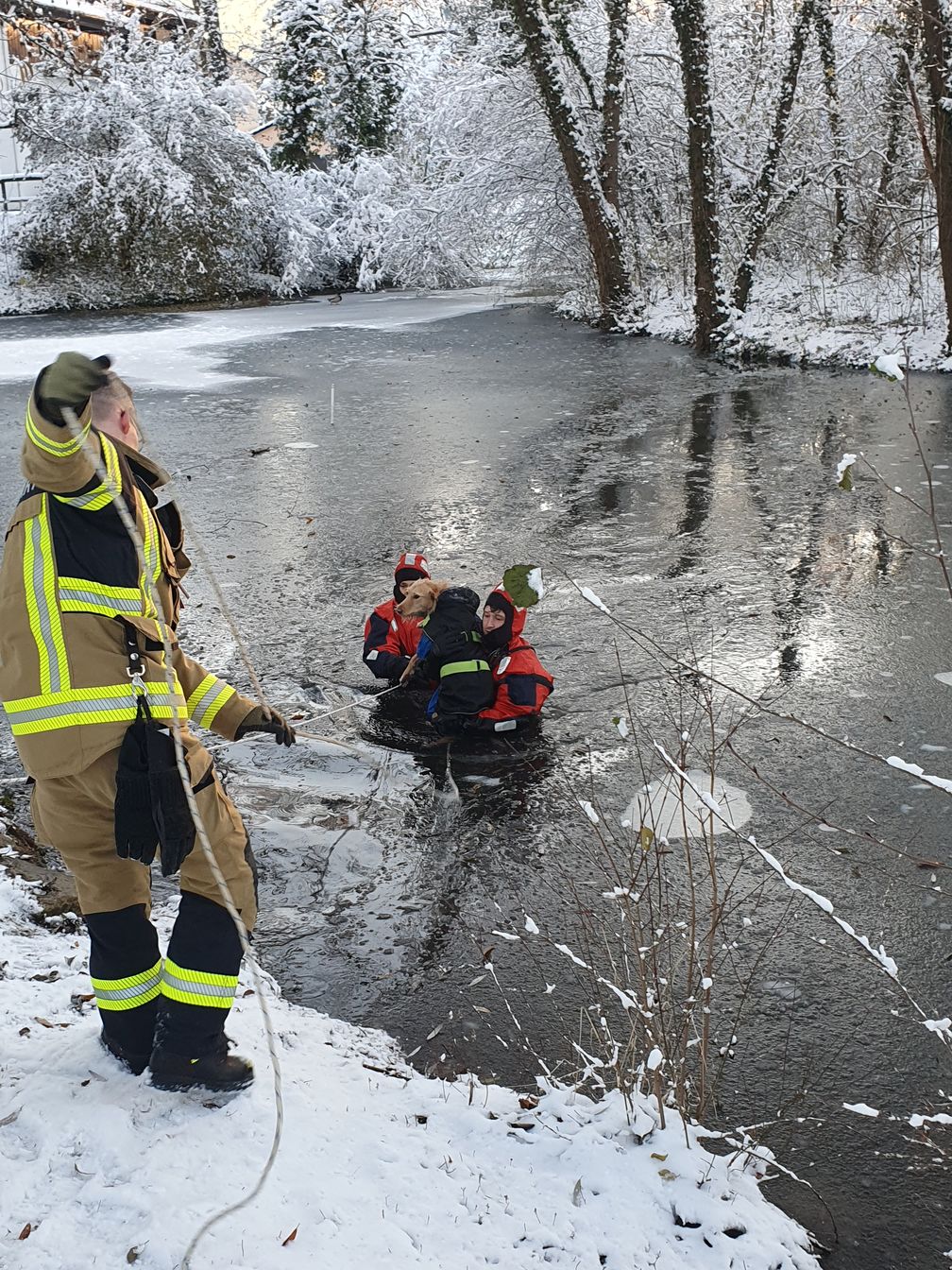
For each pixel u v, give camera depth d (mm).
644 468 10664
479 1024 3354
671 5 17703
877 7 19688
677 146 22141
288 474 10812
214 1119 2596
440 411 13906
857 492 9492
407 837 4418
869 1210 2674
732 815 4484
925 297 17734
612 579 7492
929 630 6402
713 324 18500
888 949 3650
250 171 33125
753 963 3580
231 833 2658
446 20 37375
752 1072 3129
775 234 21156
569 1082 3059
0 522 9305
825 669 5906
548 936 3764
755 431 12141
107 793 2520
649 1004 2832
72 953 3457
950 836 4285
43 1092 2650
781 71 20578
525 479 10367
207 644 6469
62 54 34500
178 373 17500
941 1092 3041
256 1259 2199
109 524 2506
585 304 23938
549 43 21469
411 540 8562
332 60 38812
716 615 6750
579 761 4977
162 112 31922
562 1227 2385
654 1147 2629
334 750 5129
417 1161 2547
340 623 6789
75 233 31734
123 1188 2350
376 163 36406
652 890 3975
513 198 25703
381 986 3555
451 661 5227
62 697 2457
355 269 36094
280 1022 3164
